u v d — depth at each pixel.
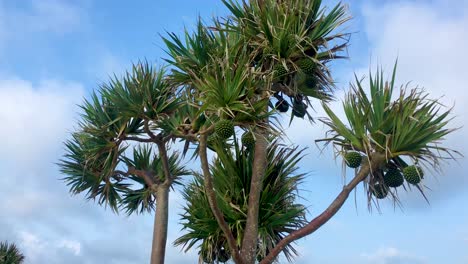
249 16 8.56
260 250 8.76
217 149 9.12
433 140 7.13
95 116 12.79
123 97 11.70
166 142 12.59
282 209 8.99
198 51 8.92
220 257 9.08
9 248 17.41
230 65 7.56
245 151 9.12
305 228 7.60
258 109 7.31
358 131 7.34
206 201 9.07
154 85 11.74
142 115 11.87
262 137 8.16
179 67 9.20
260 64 8.44
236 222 8.73
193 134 9.85
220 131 7.01
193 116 10.57
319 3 8.56
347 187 7.43
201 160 7.38
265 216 8.73
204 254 9.12
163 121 11.66
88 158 12.91
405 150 7.21
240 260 7.89
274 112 7.34
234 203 8.98
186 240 9.26
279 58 8.05
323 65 7.94
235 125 7.39
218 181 9.06
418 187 7.20
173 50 9.20
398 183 7.28
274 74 8.11
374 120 7.37
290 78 8.24
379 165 7.33
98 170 14.02
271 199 8.84
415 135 7.12
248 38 8.47
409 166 7.07
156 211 13.09
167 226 13.04
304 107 8.46
